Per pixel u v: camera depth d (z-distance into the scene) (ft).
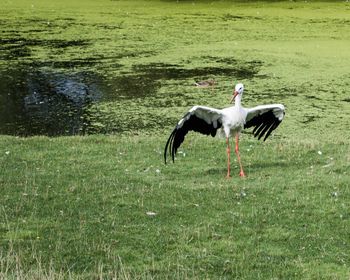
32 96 73.77
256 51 94.07
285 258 29.58
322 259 29.45
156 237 31.81
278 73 81.46
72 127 62.18
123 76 81.35
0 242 31.14
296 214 34.60
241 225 33.30
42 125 63.36
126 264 28.89
